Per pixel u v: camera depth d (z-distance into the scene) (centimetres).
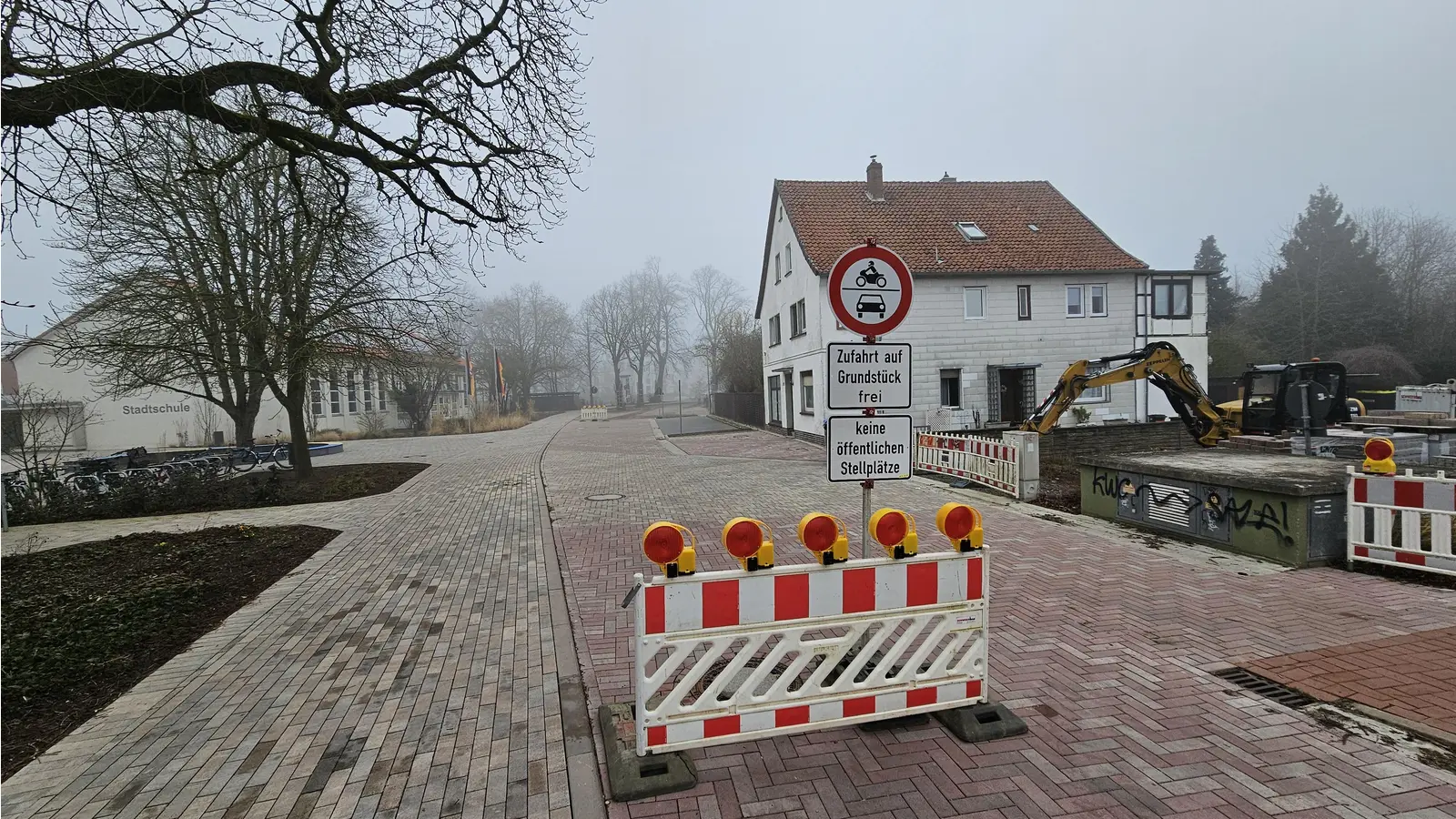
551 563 708
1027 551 696
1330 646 424
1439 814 262
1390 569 574
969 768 301
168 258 1341
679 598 303
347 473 1541
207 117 631
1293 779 287
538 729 351
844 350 393
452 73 758
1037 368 2167
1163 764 300
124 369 1304
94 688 422
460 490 1312
